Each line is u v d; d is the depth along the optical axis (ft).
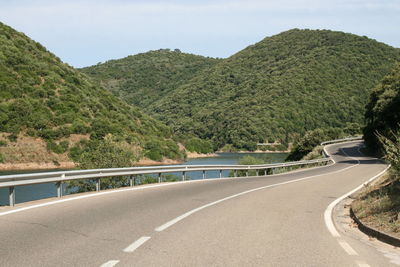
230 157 403.34
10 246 24.32
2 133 213.87
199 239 26.61
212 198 48.70
